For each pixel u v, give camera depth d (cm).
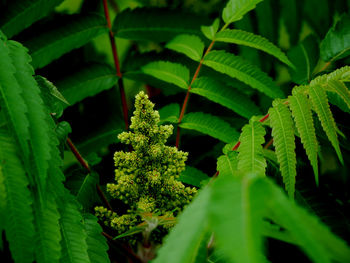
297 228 46
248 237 42
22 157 76
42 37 102
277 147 82
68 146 92
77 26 103
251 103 99
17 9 100
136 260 90
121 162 87
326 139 94
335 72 85
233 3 97
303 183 93
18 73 78
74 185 92
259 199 48
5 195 75
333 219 90
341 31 99
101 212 87
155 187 87
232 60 97
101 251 83
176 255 51
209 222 46
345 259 47
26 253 75
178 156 87
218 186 52
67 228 80
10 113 76
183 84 100
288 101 84
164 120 98
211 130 98
